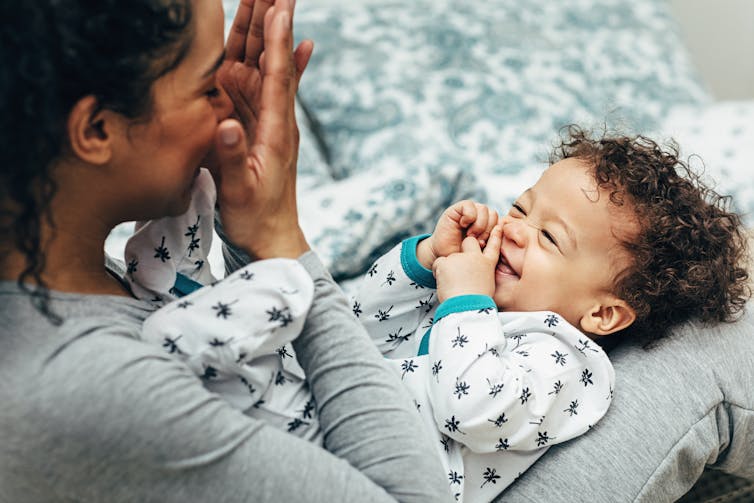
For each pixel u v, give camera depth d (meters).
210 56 0.64
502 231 1.03
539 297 1.00
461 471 0.86
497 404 0.83
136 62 0.57
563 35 2.22
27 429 0.54
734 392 0.89
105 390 0.55
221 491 0.58
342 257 1.45
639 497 0.82
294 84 0.73
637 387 0.89
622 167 1.02
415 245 1.04
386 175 1.57
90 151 0.58
